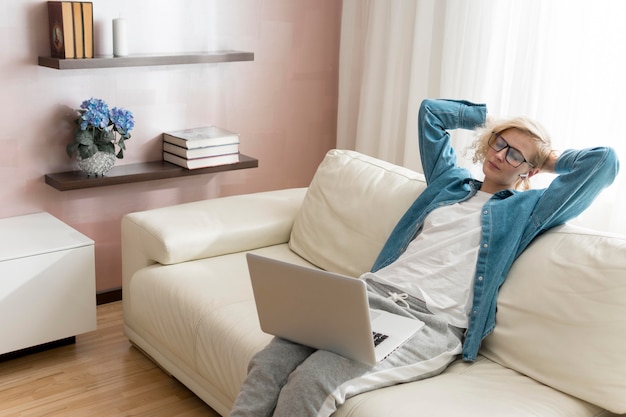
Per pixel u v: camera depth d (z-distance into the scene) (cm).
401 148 363
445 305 220
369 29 362
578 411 191
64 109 313
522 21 290
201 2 340
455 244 228
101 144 311
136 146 337
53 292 279
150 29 328
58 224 303
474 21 312
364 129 371
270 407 196
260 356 203
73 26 291
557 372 199
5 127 302
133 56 312
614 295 194
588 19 269
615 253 200
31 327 276
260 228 296
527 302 210
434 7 335
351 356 192
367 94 366
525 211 223
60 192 321
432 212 242
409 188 267
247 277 266
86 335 307
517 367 208
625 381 188
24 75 301
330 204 287
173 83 341
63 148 316
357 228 273
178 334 252
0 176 305
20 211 313
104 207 334
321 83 392
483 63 309
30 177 312
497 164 235
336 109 401
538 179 296
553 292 205
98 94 321
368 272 255
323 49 387
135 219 285
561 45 280
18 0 293
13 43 296
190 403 260
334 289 183
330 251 278
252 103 369
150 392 266
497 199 235
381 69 362
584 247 207
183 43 339
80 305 287
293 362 201
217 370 233
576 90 276
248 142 374
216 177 366
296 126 389
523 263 218
